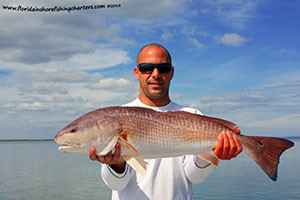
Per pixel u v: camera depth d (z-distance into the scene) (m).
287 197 3.69
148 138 0.94
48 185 4.92
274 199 3.59
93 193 4.23
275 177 0.98
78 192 4.30
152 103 1.14
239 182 4.86
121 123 0.92
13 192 4.36
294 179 5.12
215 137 0.98
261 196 3.78
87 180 5.40
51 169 7.32
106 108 0.96
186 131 0.97
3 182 5.26
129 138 0.92
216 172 6.24
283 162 8.87
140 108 0.97
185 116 0.99
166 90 1.13
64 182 5.19
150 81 1.10
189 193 1.07
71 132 0.92
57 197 4.00
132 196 1.03
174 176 1.05
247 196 3.78
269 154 1.00
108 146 0.90
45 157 12.26
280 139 0.99
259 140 1.01
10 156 13.14
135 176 1.05
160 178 1.04
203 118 1.00
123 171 1.00
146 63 1.10
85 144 0.92
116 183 1.00
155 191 1.03
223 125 1.01
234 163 8.71
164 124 0.96
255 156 1.00
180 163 1.08
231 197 3.73
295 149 19.62
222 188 4.33
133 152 0.93
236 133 1.00
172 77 1.22
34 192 4.35
